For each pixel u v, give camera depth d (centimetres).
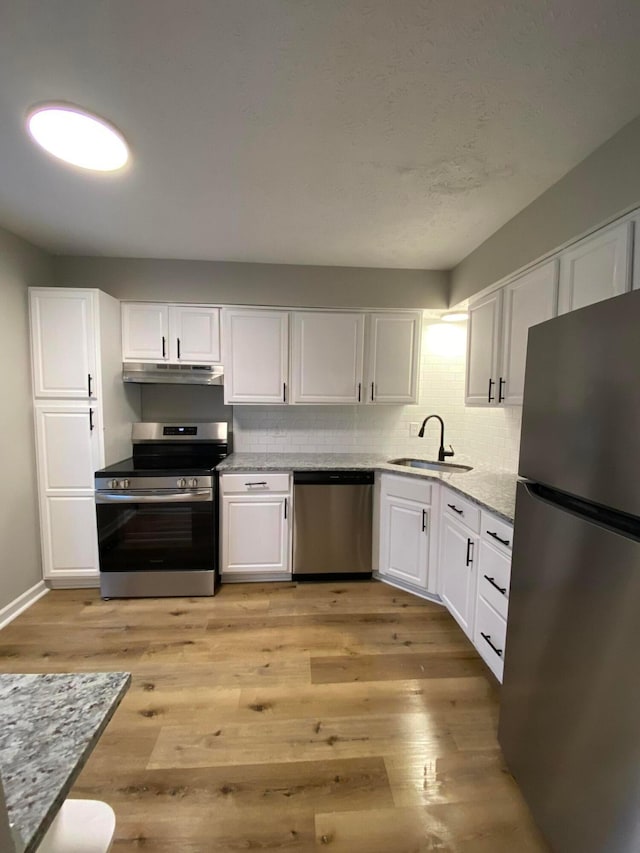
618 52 105
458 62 110
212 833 115
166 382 275
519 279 203
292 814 120
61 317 242
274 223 213
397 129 138
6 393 223
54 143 145
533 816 114
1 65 111
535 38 102
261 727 151
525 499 119
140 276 269
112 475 241
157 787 128
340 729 151
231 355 279
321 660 190
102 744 143
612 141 140
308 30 101
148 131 139
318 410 319
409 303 283
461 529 209
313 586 268
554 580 105
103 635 210
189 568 252
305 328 283
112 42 104
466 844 113
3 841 37
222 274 274
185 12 96
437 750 142
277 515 268
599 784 88
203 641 205
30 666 185
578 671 95
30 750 54
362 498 270
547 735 107
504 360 217
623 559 82
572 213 160
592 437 92
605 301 88
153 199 188
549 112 129
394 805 123
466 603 202
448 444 326
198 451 299
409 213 200
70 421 248
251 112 129
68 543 253
